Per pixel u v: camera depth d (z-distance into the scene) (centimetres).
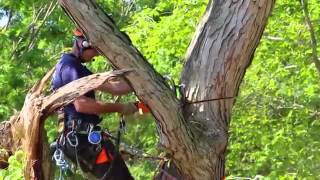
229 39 601
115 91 563
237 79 612
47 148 600
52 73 601
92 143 582
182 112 566
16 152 607
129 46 536
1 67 1744
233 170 1617
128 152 611
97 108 562
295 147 1490
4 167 662
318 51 1358
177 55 1324
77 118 591
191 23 1295
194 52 615
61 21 1878
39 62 1828
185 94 604
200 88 601
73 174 609
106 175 588
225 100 608
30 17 1927
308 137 1495
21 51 1900
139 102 575
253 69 1424
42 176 594
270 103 1523
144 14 1379
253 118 1510
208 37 610
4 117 1642
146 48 1346
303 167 1469
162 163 603
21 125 594
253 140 1539
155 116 553
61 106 555
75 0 517
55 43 1884
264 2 598
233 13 603
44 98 563
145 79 537
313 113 1503
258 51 1388
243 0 601
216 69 601
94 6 527
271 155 1512
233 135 1587
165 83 553
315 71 1349
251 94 1521
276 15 1352
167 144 564
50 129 1496
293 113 1505
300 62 1373
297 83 1412
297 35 1352
